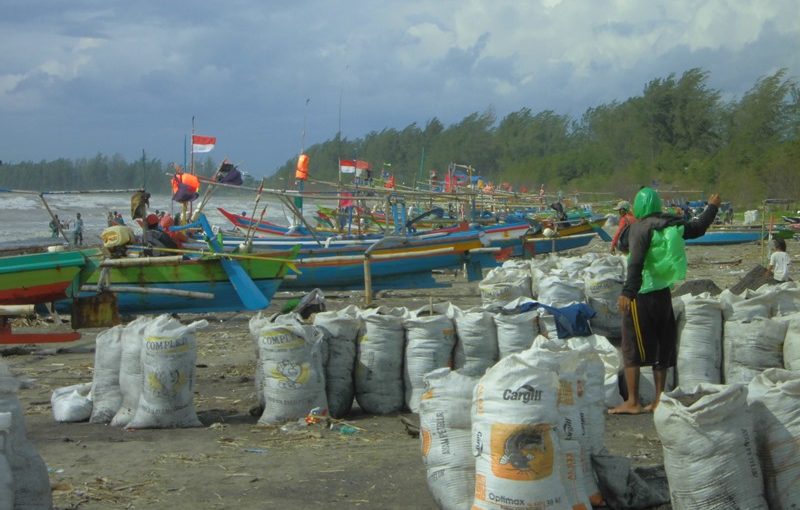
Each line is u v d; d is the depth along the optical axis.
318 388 8.30
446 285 20.61
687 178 79.12
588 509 5.24
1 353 13.21
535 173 97.38
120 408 8.49
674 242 7.85
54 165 163.50
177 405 8.23
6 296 13.92
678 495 4.98
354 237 23.98
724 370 8.17
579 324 8.76
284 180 27.67
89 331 15.64
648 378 8.57
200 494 6.20
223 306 16.14
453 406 5.41
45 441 7.79
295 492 6.21
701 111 86.38
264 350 8.21
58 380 11.09
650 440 7.34
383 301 20.17
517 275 12.44
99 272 15.45
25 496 5.07
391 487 6.29
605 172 92.31
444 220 30.45
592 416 5.78
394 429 8.09
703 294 8.45
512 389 4.88
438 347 8.57
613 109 99.25
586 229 29.66
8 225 64.19
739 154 77.12
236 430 8.16
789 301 8.23
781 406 4.98
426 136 119.56
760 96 81.00
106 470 6.82
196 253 15.82
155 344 8.16
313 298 11.51
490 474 4.89
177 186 21.27
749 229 39.16
